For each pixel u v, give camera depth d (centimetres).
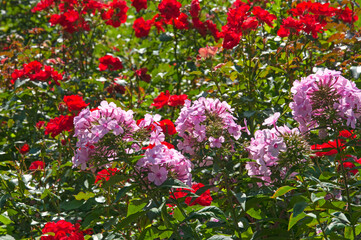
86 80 498
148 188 266
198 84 516
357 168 268
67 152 448
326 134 276
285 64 419
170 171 273
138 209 284
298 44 413
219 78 472
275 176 279
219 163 295
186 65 547
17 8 885
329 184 263
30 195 371
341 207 263
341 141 284
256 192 287
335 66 446
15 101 498
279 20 512
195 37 561
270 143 268
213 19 595
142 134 272
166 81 602
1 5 905
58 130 371
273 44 484
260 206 317
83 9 570
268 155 276
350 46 433
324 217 279
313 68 417
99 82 509
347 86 259
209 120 294
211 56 416
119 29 851
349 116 257
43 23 808
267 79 467
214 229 292
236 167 341
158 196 275
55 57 632
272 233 283
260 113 400
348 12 437
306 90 259
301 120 278
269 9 526
